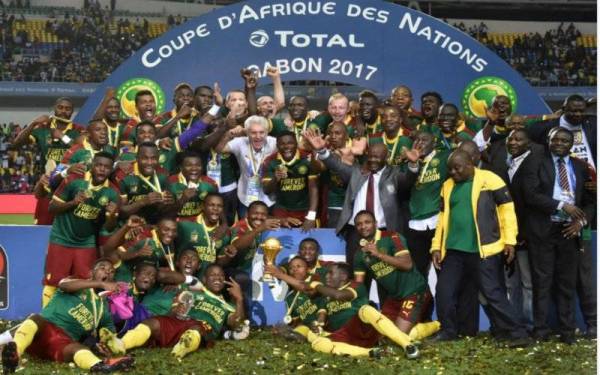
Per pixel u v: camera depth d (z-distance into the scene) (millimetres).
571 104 8797
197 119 9961
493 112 9242
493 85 11391
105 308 7289
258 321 8852
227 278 8586
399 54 11500
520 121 9156
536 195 8023
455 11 33750
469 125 10070
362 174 8648
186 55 11438
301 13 11500
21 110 30938
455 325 8117
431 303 8500
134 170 8664
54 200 8375
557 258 8086
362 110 9555
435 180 8523
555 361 7141
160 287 8023
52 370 6723
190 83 11445
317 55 11531
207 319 7762
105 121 9953
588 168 8352
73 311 7121
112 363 6727
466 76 11453
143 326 7555
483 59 11430
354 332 7660
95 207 8352
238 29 11477
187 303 7719
